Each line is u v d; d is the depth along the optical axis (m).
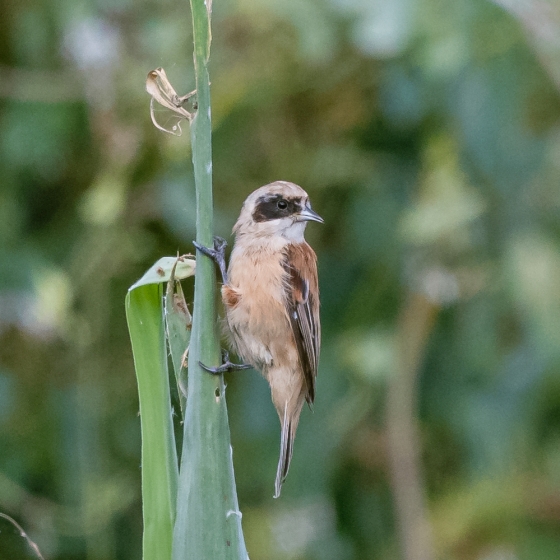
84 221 10.13
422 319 10.27
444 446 11.11
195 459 5.13
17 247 10.20
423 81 9.99
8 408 10.02
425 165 10.20
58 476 10.31
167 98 5.36
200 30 5.12
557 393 10.28
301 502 10.20
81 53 9.80
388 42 9.27
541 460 10.55
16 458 10.31
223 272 7.52
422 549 10.21
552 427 10.63
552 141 10.29
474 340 10.49
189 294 9.66
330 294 10.57
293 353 7.90
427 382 10.78
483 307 10.41
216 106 10.28
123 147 9.97
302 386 8.09
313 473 10.23
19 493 9.85
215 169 10.55
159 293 5.51
